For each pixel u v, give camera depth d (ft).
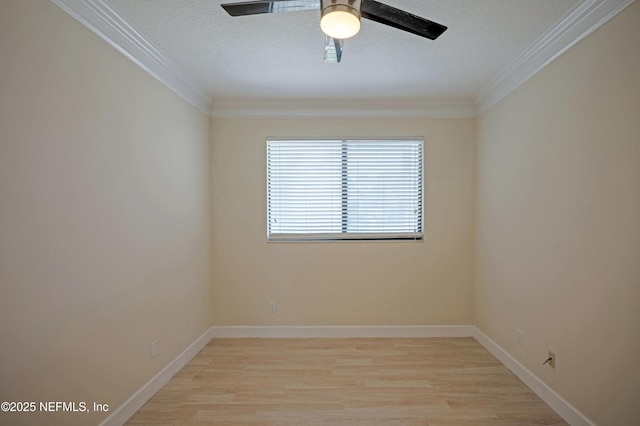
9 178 4.64
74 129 5.78
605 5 5.90
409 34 7.34
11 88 4.66
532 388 8.20
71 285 5.70
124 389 7.04
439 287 11.97
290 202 12.22
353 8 4.66
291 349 10.85
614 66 5.81
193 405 7.62
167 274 8.89
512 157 9.27
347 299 11.98
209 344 11.31
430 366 9.55
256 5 4.92
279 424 6.91
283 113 11.96
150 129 8.13
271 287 12.02
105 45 6.55
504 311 9.68
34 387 5.01
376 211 12.19
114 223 6.80
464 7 6.35
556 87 7.38
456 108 11.83
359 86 10.43
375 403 7.65
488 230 10.77
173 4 6.25
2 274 4.55
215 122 11.96
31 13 4.96
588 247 6.42
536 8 6.37
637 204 5.40
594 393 6.26
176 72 9.10
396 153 12.10
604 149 6.04
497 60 8.59
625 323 5.61
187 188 10.10
